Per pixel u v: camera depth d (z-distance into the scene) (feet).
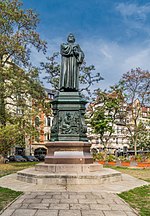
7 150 85.76
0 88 89.15
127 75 128.98
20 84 90.27
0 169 74.02
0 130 78.33
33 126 95.45
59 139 48.65
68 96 50.57
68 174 39.09
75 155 45.70
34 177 39.40
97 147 205.67
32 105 99.91
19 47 87.61
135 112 145.89
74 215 22.54
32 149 191.83
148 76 129.08
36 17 94.99
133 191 34.96
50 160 45.91
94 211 23.90
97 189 34.68
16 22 91.97
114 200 28.45
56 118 50.37
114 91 126.82
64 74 51.62
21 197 29.43
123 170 72.28
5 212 23.41
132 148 205.46
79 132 49.26
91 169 43.78
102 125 124.47
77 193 31.81
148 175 58.34
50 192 32.32
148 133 181.27
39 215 22.44
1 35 87.71
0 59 93.61
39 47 95.40
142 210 25.49
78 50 52.80
